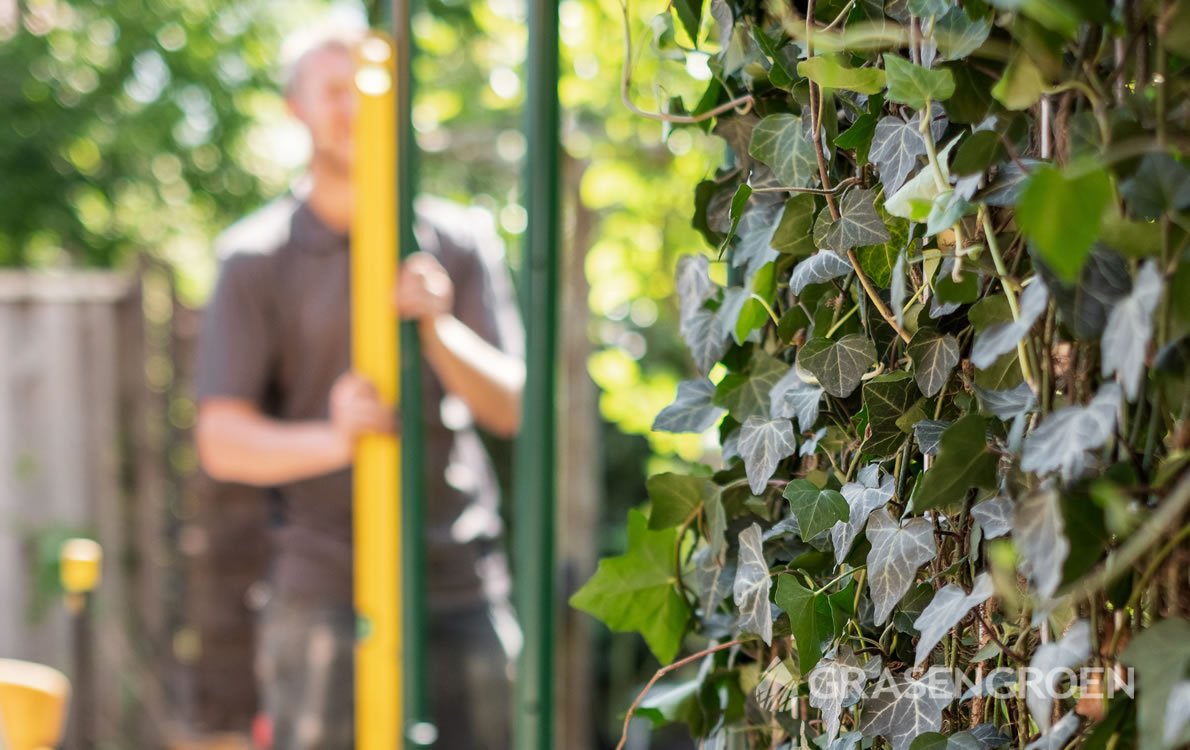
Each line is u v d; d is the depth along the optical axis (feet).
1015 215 1.79
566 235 10.16
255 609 12.85
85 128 17.38
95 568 5.69
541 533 4.64
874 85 1.99
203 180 18.20
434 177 12.16
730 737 2.65
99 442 12.08
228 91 17.87
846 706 2.09
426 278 5.45
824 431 2.29
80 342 11.93
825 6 2.18
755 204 2.44
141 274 12.36
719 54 2.40
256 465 7.20
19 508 11.46
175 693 12.80
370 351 5.47
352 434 5.48
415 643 5.48
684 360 10.87
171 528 12.80
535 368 4.60
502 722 7.77
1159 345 1.51
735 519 2.57
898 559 1.99
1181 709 1.46
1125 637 1.67
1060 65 1.65
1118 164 1.54
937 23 1.83
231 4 17.65
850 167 2.27
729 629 2.60
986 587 1.82
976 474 1.85
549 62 4.44
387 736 5.49
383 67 5.16
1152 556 1.59
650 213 9.71
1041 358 1.75
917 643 2.11
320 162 7.47
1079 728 1.72
